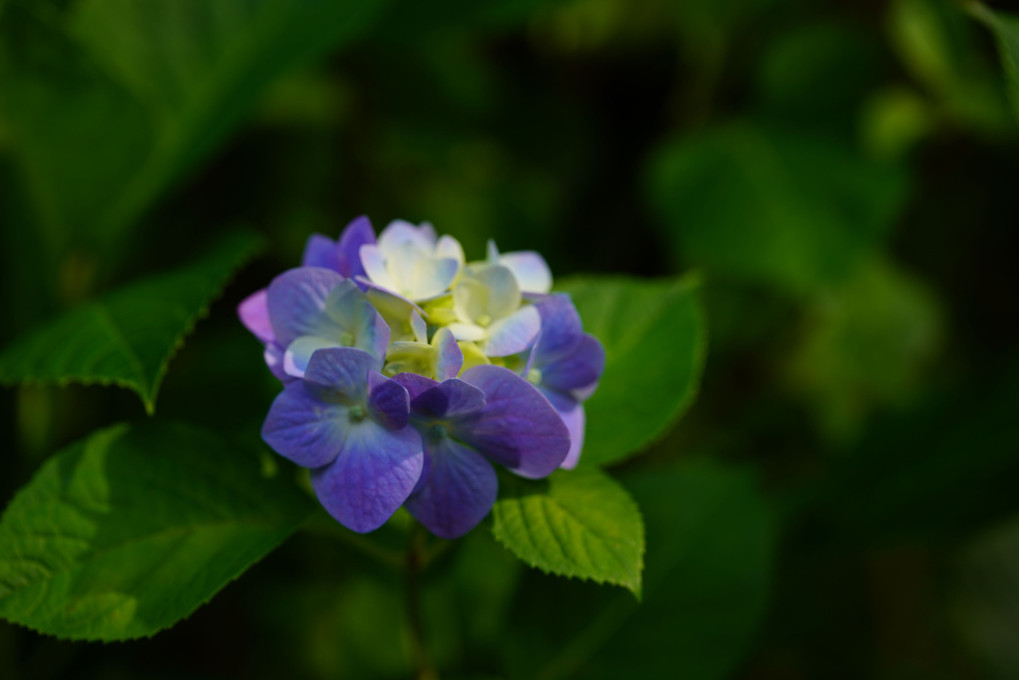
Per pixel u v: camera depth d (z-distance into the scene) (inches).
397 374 23.9
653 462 38.2
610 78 41.6
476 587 30.6
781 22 40.3
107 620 24.4
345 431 24.3
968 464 31.7
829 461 36.1
